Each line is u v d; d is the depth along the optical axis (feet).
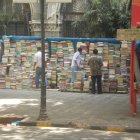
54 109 52.47
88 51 71.72
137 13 47.52
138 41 51.88
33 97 63.16
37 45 73.97
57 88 73.36
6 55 74.69
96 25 106.73
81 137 38.96
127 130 41.78
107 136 39.65
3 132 40.96
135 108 48.49
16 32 118.93
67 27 117.08
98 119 46.03
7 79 74.28
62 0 44.09
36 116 47.29
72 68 70.74
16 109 52.13
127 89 69.41
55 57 73.41
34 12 113.60
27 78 73.61
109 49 70.79
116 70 70.33
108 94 68.18
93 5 106.63
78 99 61.67
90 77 69.72
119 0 105.81
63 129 42.73
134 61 49.80
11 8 119.14
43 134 40.04
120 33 46.80
